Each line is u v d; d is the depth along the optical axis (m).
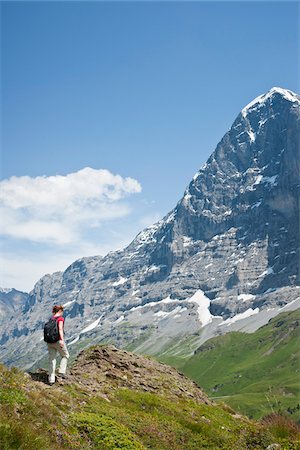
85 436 20.06
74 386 26.30
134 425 23.34
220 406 34.56
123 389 29.83
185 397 32.97
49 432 18.59
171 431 24.42
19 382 22.36
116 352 36.06
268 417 24.88
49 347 25.36
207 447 24.05
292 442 22.28
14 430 16.52
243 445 23.61
